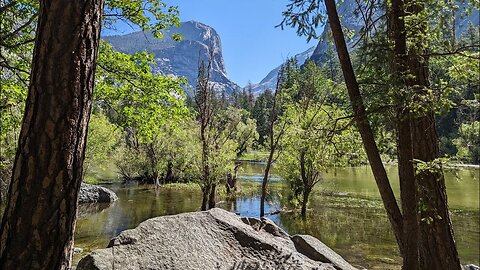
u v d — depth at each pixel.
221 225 5.43
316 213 17.95
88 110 2.42
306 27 4.03
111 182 30.62
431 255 4.43
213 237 5.18
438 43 3.63
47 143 2.22
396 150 3.56
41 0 2.36
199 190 26.23
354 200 21.47
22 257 2.14
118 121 9.03
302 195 18.75
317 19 3.99
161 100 8.85
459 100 3.27
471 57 3.46
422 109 2.95
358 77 3.66
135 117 8.84
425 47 3.60
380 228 15.05
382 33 3.49
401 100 3.03
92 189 21.09
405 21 3.32
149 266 4.46
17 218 2.18
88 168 26.08
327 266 5.29
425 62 3.86
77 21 2.34
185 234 5.06
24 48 7.68
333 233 14.24
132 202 21.17
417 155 4.34
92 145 23.33
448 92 3.04
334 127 4.03
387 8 3.54
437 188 4.41
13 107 8.23
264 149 24.44
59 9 2.31
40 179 2.20
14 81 8.04
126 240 4.77
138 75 8.58
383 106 3.17
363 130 3.46
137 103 8.84
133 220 16.14
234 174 23.86
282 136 18.25
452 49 3.59
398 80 3.13
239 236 5.34
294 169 18.38
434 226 4.41
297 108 17.77
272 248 5.26
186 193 24.98
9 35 6.75
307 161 16.59
